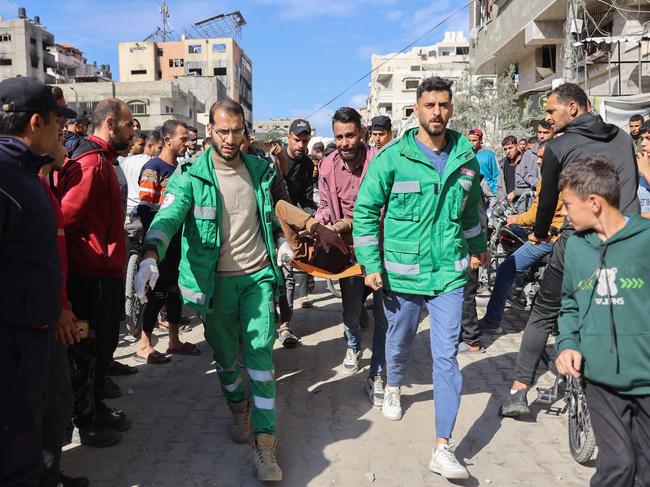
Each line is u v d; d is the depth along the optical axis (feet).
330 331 22.61
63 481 11.06
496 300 21.18
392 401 14.71
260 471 11.44
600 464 8.66
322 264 15.35
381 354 15.55
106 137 13.20
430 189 12.36
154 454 12.78
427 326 23.12
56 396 10.11
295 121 22.09
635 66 55.62
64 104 12.01
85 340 12.49
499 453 13.08
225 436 13.69
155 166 20.06
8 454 8.11
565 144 13.28
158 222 11.49
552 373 17.95
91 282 12.97
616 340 8.57
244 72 349.82
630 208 12.81
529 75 82.28
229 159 12.33
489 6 87.04
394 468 12.34
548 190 13.65
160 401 15.67
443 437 11.99
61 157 9.92
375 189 12.80
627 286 8.52
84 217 12.78
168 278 18.74
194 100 229.04
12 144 8.22
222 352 13.06
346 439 13.64
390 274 13.01
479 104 85.51
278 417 14.85
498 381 17.35
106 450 12.93
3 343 8.03
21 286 8.10
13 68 247.70
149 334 18.78
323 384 17.13
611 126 13.23
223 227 12.30
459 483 11.75
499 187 32.91
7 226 7.89
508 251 23.56
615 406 8.78
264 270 12.57
